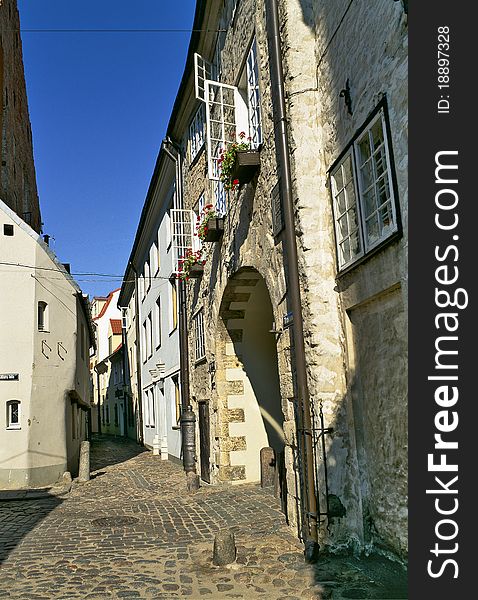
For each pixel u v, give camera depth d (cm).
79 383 1716
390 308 503
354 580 519
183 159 1587
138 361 2731
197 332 1404
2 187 1809
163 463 1798
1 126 1753
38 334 1409
